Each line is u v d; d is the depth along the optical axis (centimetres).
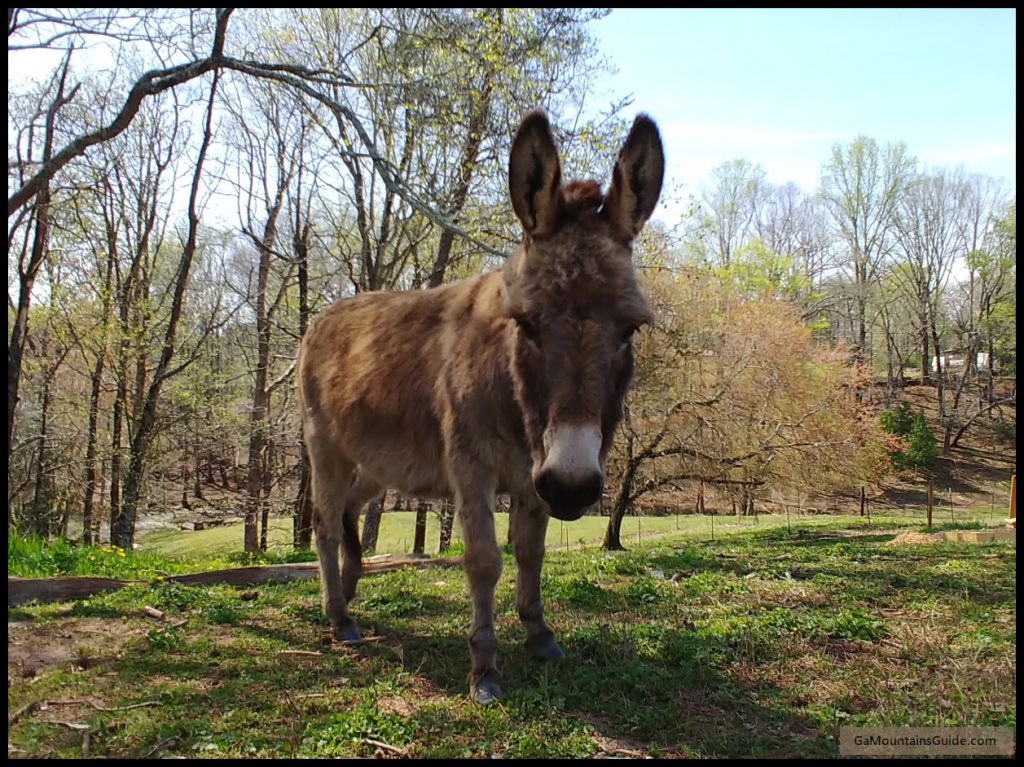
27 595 576
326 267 2348
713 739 314
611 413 322
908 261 4747
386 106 1265
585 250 311
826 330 4262
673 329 1548
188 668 417
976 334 4619
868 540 1293
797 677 394
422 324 450
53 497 2142
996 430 4441
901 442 2906
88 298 1928
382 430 450
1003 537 1075
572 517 293
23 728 327
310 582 674
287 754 300
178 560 1112
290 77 698
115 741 314
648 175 327
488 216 1174
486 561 373
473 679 369
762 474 1653
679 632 462
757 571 722
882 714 336
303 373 534
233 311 1944
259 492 1962
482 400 370
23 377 1955
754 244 3703
